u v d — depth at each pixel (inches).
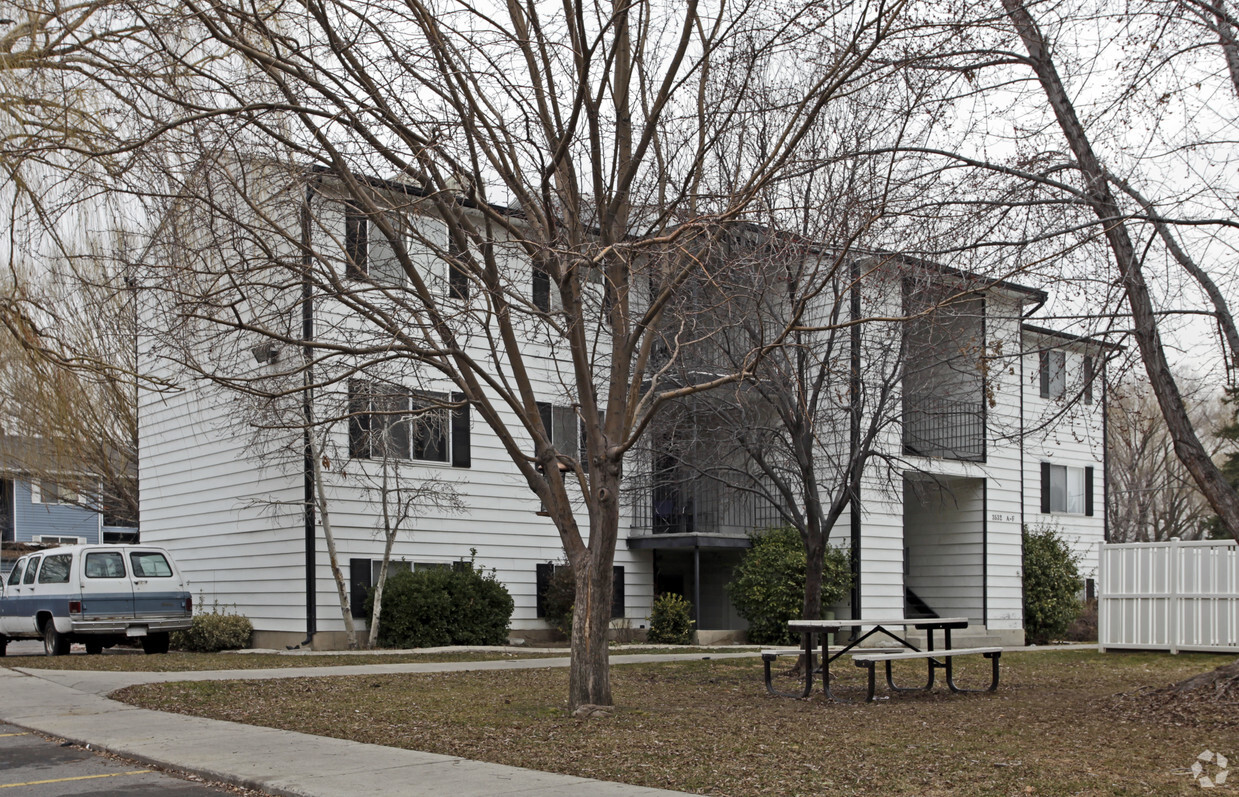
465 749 349.1
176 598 768.9
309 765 319.6
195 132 402.0
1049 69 437.7
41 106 441.4
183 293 401.7
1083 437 1141.1
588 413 431.5
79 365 501.0
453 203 434.9
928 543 995.9
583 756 333.7
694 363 613.0
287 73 417.7
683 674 605.9
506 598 825.5
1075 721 417.7
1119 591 816.3
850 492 604.7
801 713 440.1
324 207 460.1
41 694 490.0
